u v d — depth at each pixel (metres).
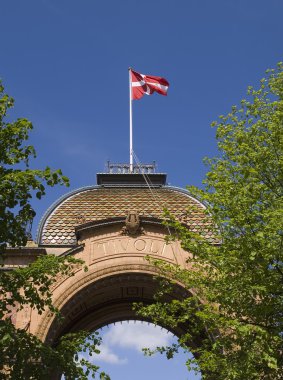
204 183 21.83
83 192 37.06
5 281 18.39
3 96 19.23
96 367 18.09
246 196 20.20
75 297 30.59
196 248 20.70
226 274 19.95
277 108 22.80
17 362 17.23
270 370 19.16
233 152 22.02
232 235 20.23
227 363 18.75
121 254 31.48
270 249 18.53
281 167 20.66
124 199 36.12
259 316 19.38
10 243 18.61
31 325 29.27
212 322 20.14
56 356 17.61
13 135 18.59
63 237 33.50
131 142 40.19
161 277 28.39
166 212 21.98
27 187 17.86
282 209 18.61
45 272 18.92
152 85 40.91
